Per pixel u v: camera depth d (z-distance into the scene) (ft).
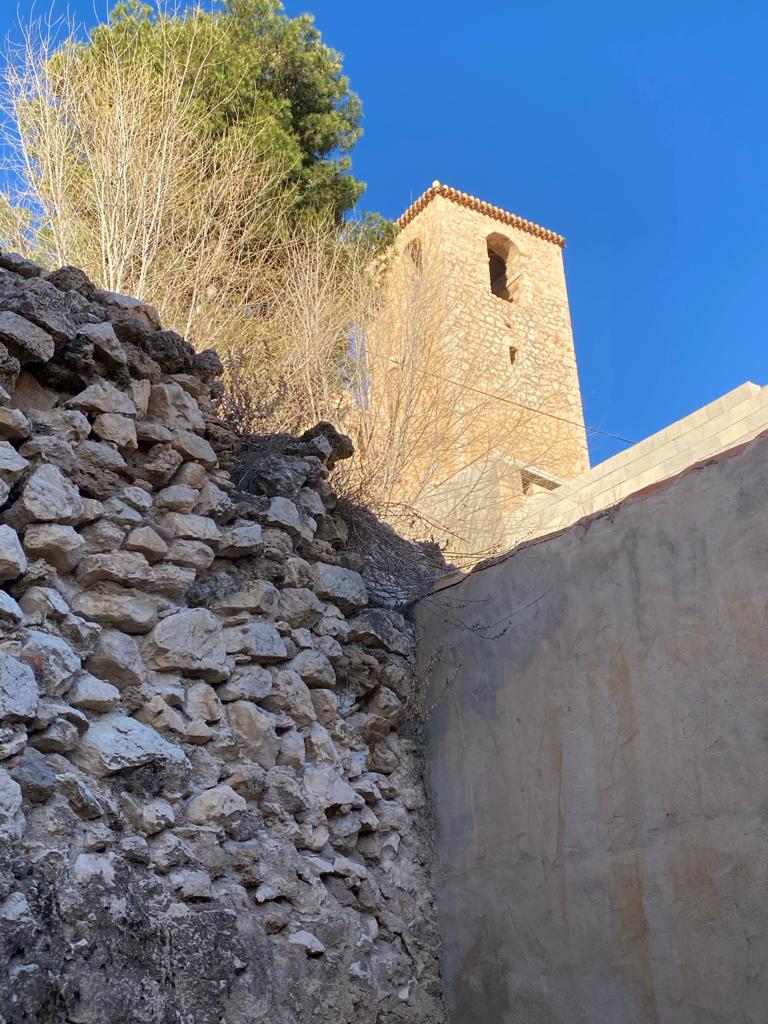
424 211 71.67
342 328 32.55
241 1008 11.39
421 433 31.30
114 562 12.64
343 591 16.37
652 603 13.96
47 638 11.43
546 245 75.51
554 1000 13.60
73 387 13.42
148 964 10.49
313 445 17.11
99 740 11.48
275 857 13.01
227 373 26.71
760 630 12.45
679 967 12.24
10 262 13.37
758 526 12.84
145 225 29.86
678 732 13.08
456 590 17.37
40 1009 9.28
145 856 11.28
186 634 13.19
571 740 14.52
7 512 11.85
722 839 12.18
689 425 33.88
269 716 14.06
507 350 67.26
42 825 10.43
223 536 14.29
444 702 16.89
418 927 15.30
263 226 34.81
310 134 42.55
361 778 15.53
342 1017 12.94
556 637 15.26
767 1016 11.19
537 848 14.53
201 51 38.06
